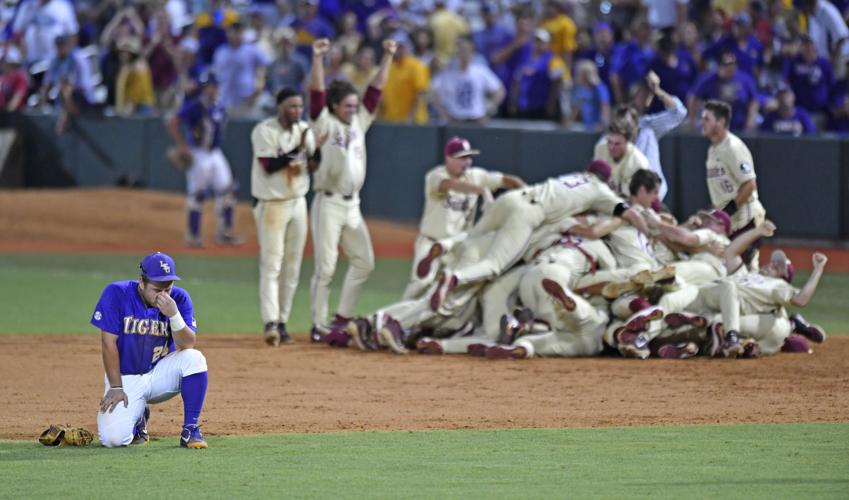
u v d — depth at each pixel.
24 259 78.69
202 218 89.50
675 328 46.06
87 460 29.83
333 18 102.12
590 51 89.38
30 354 46.53
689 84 78.31
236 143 93.81
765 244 75.62
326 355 46.78
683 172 74.56
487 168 83.56
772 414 36.09
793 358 45.78
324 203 50.06
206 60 100.56
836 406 37.25
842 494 26.47
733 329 45.22
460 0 107.69
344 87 49.59
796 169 73.94
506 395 38.97
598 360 45.41
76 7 118.81
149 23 110.56
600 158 50.41
